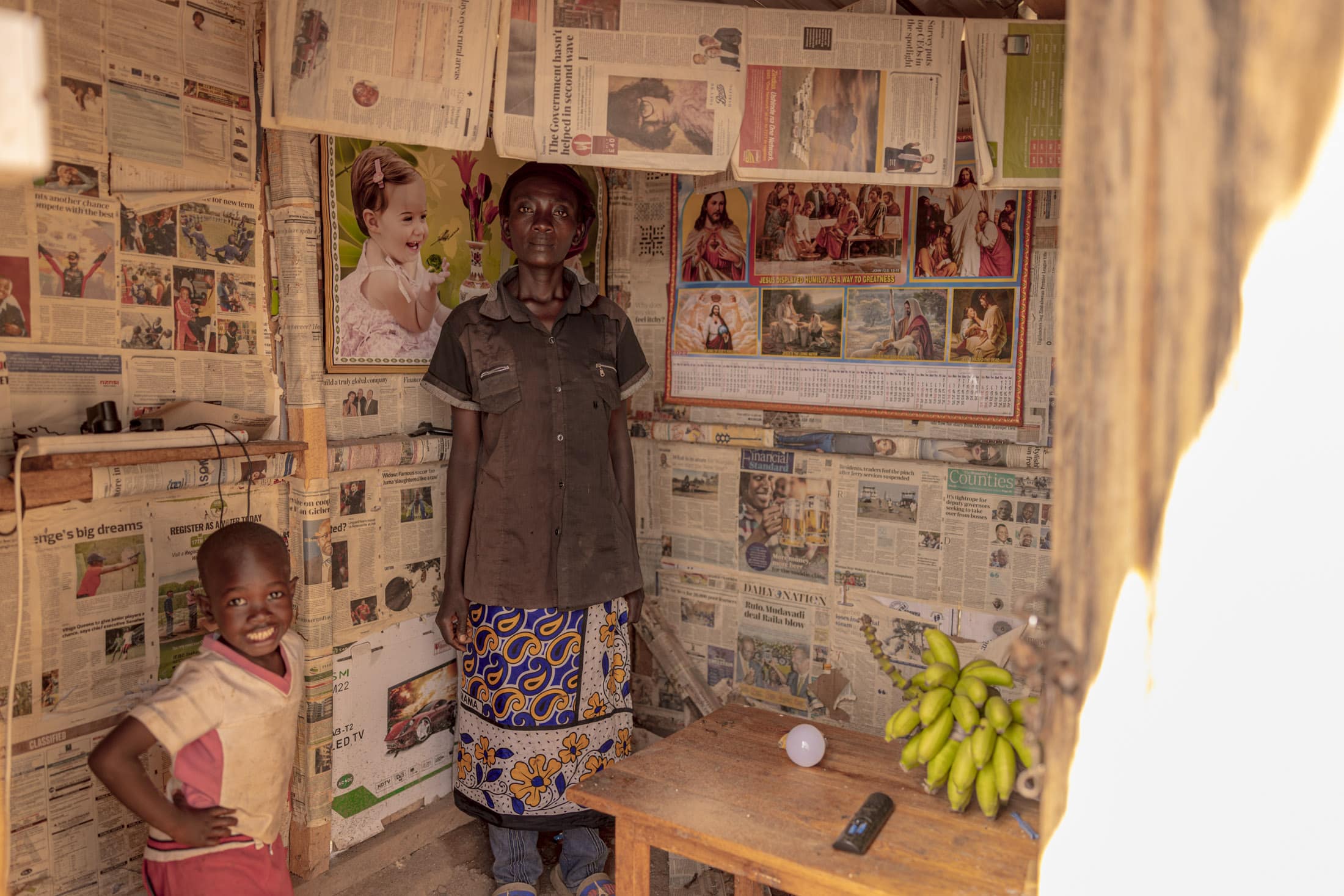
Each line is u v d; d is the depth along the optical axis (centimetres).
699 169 212
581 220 243
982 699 164
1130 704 62
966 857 146
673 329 300
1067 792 67
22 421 162
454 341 228
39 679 167
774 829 155
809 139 211
